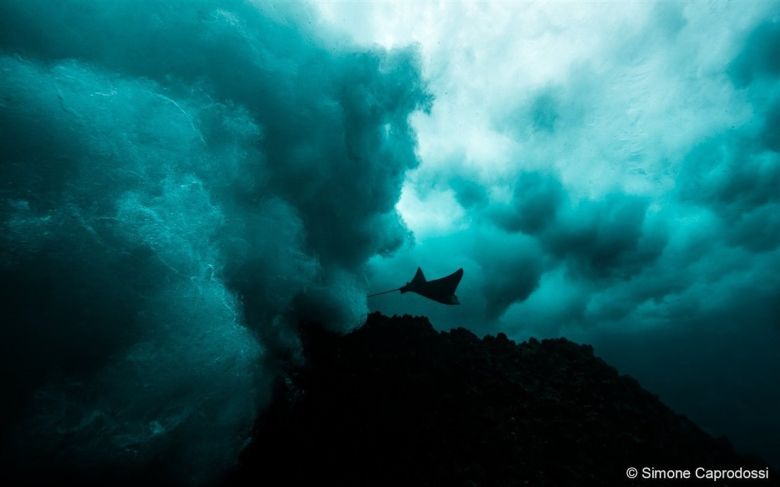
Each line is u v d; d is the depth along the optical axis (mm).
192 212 5211
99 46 5359
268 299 6191
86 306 4059
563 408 6098
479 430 5426
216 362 4715
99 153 4609
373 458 4715
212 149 6078
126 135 4965
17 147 4125
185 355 4504
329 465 4559
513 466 4906
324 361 6273
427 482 4488
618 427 6082
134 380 4121
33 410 3619
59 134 4395
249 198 6449
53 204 4152
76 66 4996
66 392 3775
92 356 3982
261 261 6215
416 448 4930
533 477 4801
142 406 4105
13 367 3646
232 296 5406
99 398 3914
